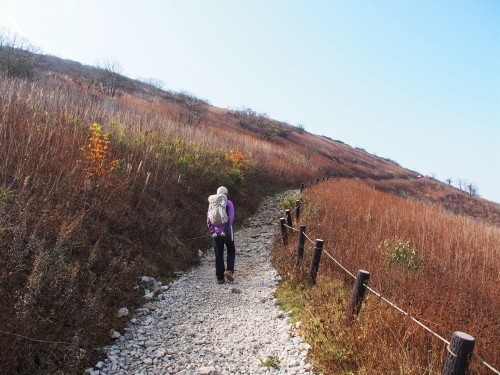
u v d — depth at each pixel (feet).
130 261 18.92
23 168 17.75
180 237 26.04
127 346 12.94
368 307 13.46
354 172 155.12
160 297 17.87
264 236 33.86
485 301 15.24
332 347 12.39
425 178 223.30
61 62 144.97
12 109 23.89
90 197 19.98
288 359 12.67
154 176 29.19
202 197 34.65
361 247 21.58
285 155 91.30
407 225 29.32
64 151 21.75
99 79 106.93
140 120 42.75
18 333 9.95
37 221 15.11
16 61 67.31
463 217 43.96
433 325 12.06
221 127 127.24
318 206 36.32
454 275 18.22
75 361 10.46
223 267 21.29
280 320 16.01
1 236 12.58
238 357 12.89
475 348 11.06
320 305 15.71
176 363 12.21
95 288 14.65
